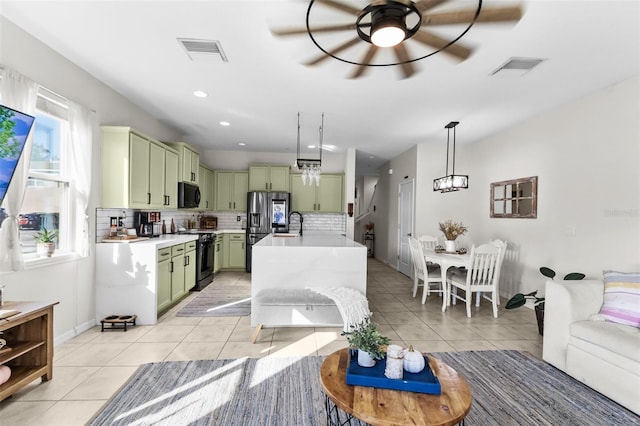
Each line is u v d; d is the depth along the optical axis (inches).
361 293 125.5
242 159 264.1
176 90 130.8
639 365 73.2
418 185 220.4
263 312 120.5
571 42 88.2
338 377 60.6
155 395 79.9
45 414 71.6
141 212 158.4
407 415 49.3
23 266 89.2
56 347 105.4
